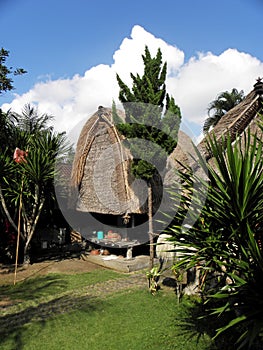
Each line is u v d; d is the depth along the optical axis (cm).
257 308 300
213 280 554
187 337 514
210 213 390
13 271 996
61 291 784
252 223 351
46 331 548
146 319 593
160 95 762
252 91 980
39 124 1323
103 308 656
